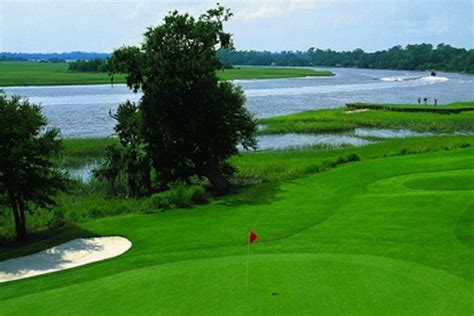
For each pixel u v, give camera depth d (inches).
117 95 5002.5
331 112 3346.5
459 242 813.9
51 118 3309.5
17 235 1130.0
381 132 2659.9
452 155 1724.9
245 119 1688.0
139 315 517.7
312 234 954.7
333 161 1742.1
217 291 558.3
